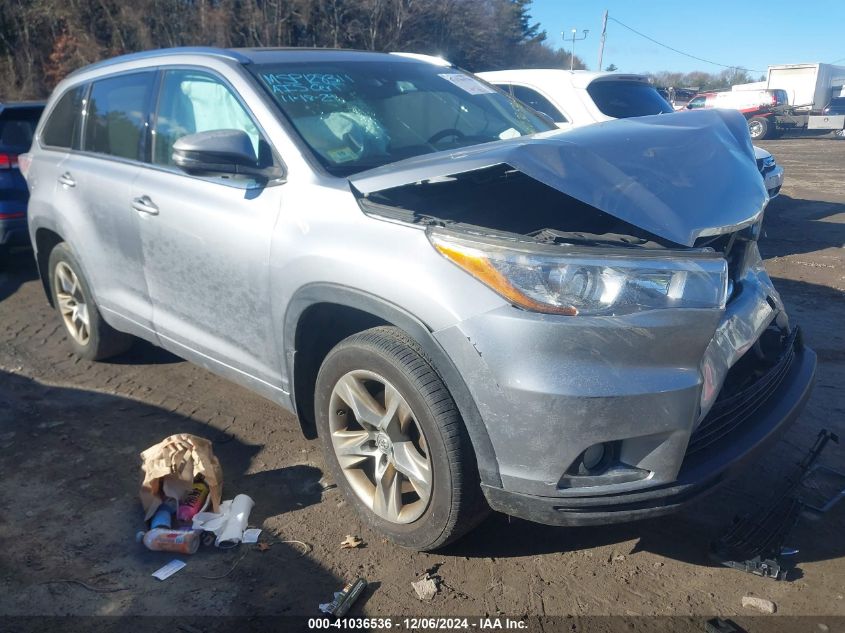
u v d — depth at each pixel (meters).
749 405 2.88
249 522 3.18
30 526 3.16
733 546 2.92
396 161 3.38
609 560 2.94
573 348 2.38
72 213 4.46
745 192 2.97
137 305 4.13
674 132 3.14
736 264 3.07
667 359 2.43
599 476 2.47
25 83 31.12
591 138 2.93
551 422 2.40
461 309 2.49
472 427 2.55
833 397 4.30
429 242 2.62
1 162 6.69
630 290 2.39
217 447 3.82
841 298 6.30
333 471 3.17
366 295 2.74
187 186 3.59
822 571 2.86
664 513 2.54
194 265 3.56
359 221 2.83
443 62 4.48
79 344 4.89
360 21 29.95
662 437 2.45
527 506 2.53
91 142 4.49
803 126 24.97
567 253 2.41
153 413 4.20
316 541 3.06
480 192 3.40
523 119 4.21
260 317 3.27
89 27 30.25
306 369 3.24
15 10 30.50
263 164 3.33
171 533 2.98
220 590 2.78
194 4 30.03
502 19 37.88
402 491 2.97
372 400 2.94
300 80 3.59
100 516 3.23
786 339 3.24
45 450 3.78
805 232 9.16
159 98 3.97
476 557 2.96
